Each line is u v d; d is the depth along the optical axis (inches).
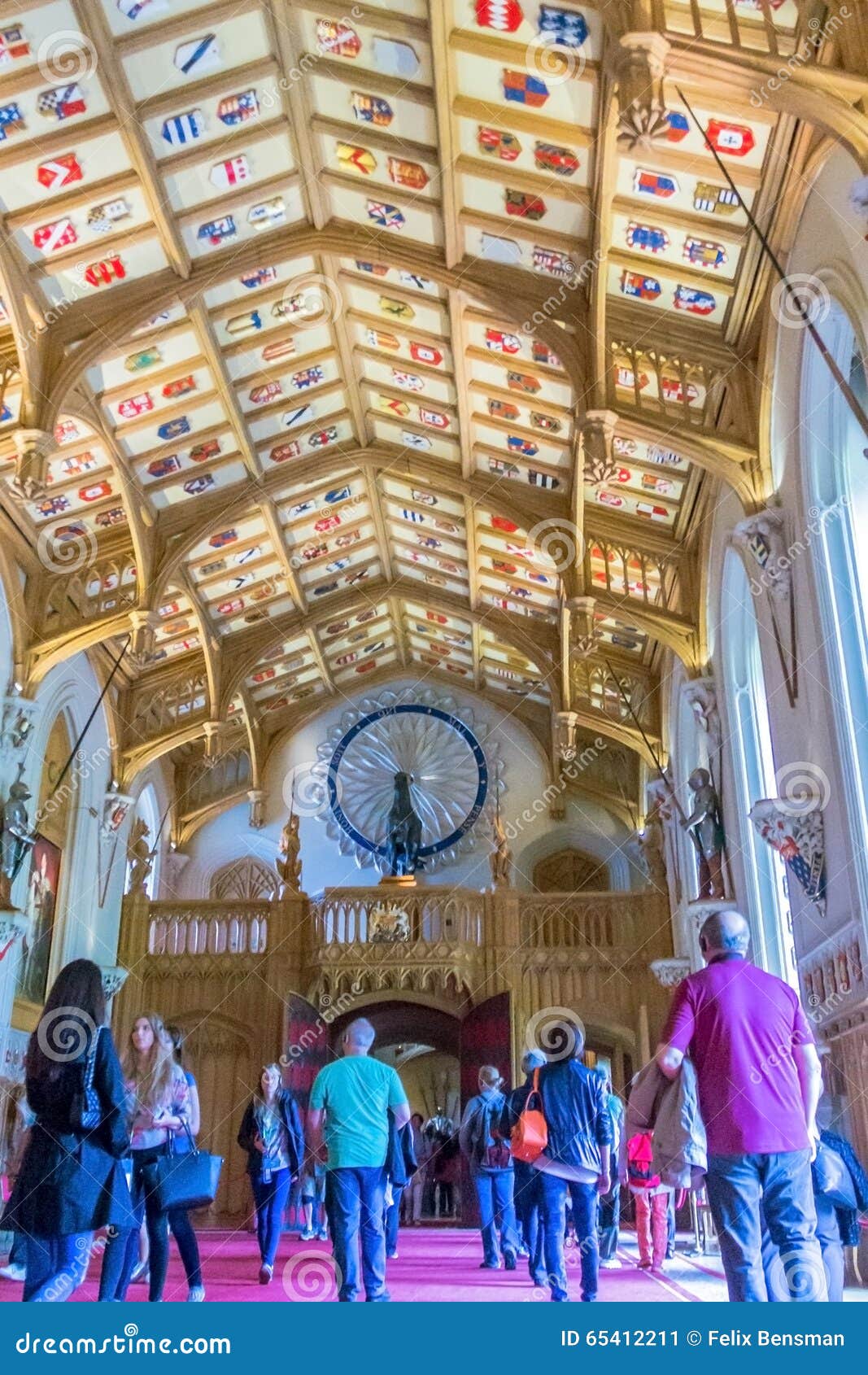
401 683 1198.9
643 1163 450.9
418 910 951.6
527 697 1171.3
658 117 361.1
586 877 1120.8
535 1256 343.0
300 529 923.4
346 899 951.6
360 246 629.3
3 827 687.7
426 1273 419.8
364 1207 267.0
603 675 986.7
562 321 591.8
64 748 853.8
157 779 1102.4
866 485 475.2
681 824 779.4
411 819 1091.3
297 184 603.8
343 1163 264.8
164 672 982.4
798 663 514.6
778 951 624.7
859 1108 446.3
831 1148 253.1
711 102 446.6
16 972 734.5
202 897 1131.9
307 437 824.3
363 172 591.2
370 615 1098.7
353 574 1026.7
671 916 933.2
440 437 820.6
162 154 555.2
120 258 597.9
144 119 532.4
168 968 947.3
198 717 988.6
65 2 468.4
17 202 554.3
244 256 625.9
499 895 959.0
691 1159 191.0
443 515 921.5
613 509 761.0
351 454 850.8
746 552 568.7
